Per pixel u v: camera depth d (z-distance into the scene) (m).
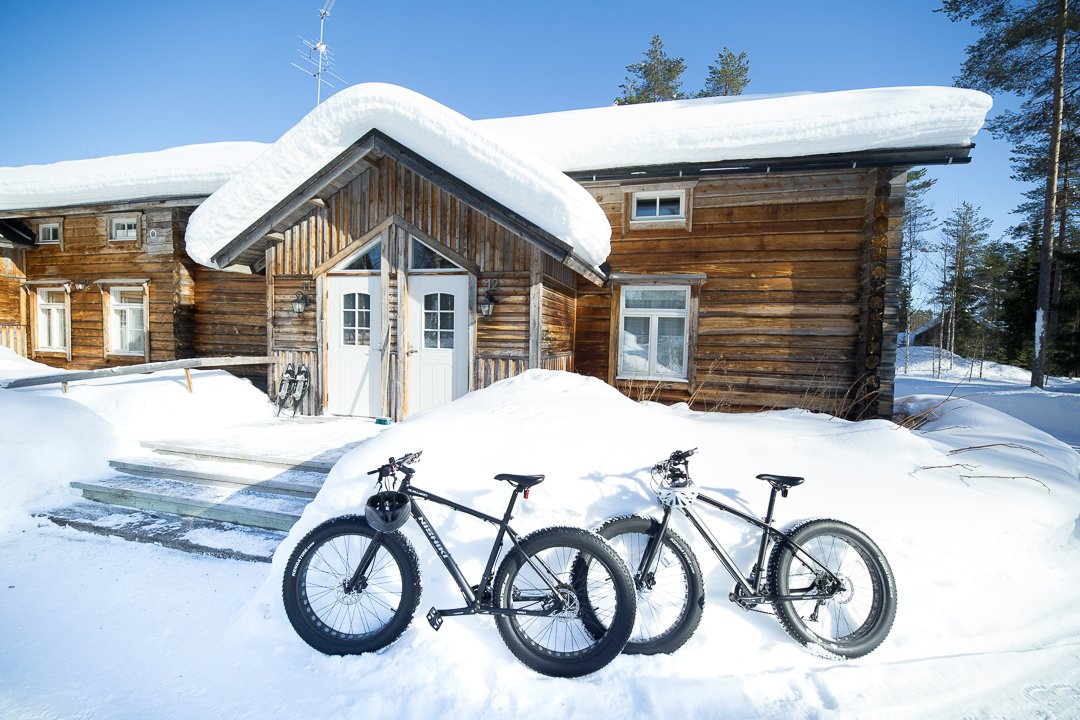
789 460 3.38
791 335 7.07
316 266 7.08
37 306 10.26
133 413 5.83
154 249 9.24
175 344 9.12
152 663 2.56
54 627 2.85
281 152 6.03
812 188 6.93
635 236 7.67
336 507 3.11
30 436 4.82
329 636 2.63
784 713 2.23
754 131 6.75
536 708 2.24
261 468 4.75
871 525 2.99
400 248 6.68
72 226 9.88
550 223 5.57
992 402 11.50
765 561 2.84
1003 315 25.62
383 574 2.90
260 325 9.05
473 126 5.47
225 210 6.39
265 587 2.93
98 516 4.21
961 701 2.31
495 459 3.15
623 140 7.33
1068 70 14.68
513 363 6.38
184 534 3.87
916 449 3.71
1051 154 14.78
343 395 7.09
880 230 6.33
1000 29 15.13
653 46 25.83
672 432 3.53
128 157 11.06
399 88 5.57
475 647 2.57
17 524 4.15
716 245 7.34
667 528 2.74
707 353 7.41
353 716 2.19
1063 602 2.90
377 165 6.74
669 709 2.25
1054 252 19.33
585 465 3.09
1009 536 3.09
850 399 6.81
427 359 6.73
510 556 2.59
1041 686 2.39
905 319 36.41
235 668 2.52
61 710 2.23
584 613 2.65
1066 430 10.32
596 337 8.04
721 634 2.65
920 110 6.13
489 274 6.44
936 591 2.85
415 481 3.07
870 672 2.49
